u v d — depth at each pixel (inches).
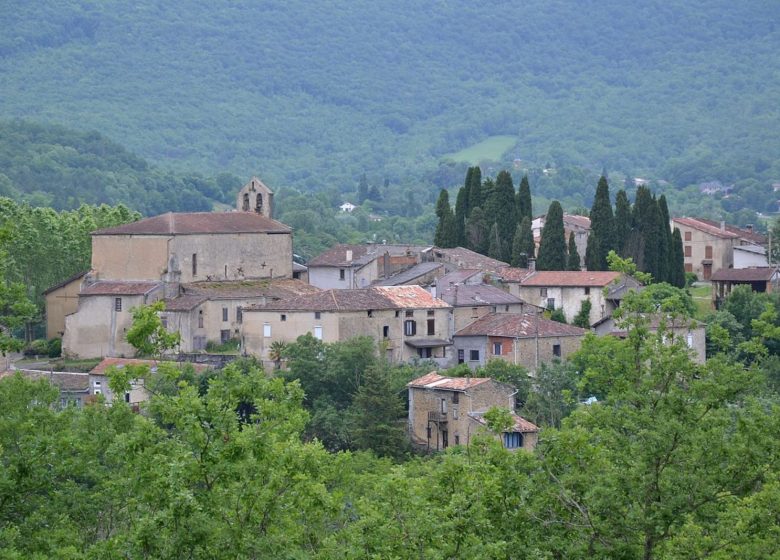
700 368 5123.0
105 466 5777.6
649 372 5206.7
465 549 4677.7
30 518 5226.4
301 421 4963.1
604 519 4948.3
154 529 4515.3
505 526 4960.6
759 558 4628.4
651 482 4901.6
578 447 5054.1
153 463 4697.3
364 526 4793.3
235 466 4667.8
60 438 5408.5
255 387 4980.3
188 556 4542.3
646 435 4918.8
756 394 5693.9
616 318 5374.0
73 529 5280.5
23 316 6254.9
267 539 4650.6
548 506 5029.5
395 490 4867.1
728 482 4928.6
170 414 4739.2
